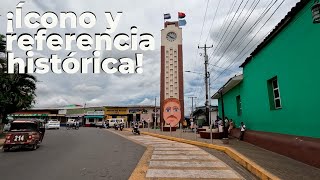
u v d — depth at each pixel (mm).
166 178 6668
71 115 72062
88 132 32969
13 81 25250
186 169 7812
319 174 6781
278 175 6516
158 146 14523
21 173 7594
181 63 51625
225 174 7129
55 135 26141
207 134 17750
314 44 8172
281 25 10234
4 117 26812
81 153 11914
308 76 8594
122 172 7594
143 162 9109
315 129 8242
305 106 8844
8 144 13117
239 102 19094
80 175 7230
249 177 6961
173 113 20094
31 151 13016
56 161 9734
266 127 12523
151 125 52594
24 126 14430
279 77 10891
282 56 10531
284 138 10070
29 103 27500
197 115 40531
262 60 12906
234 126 19672
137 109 62156
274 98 12102
